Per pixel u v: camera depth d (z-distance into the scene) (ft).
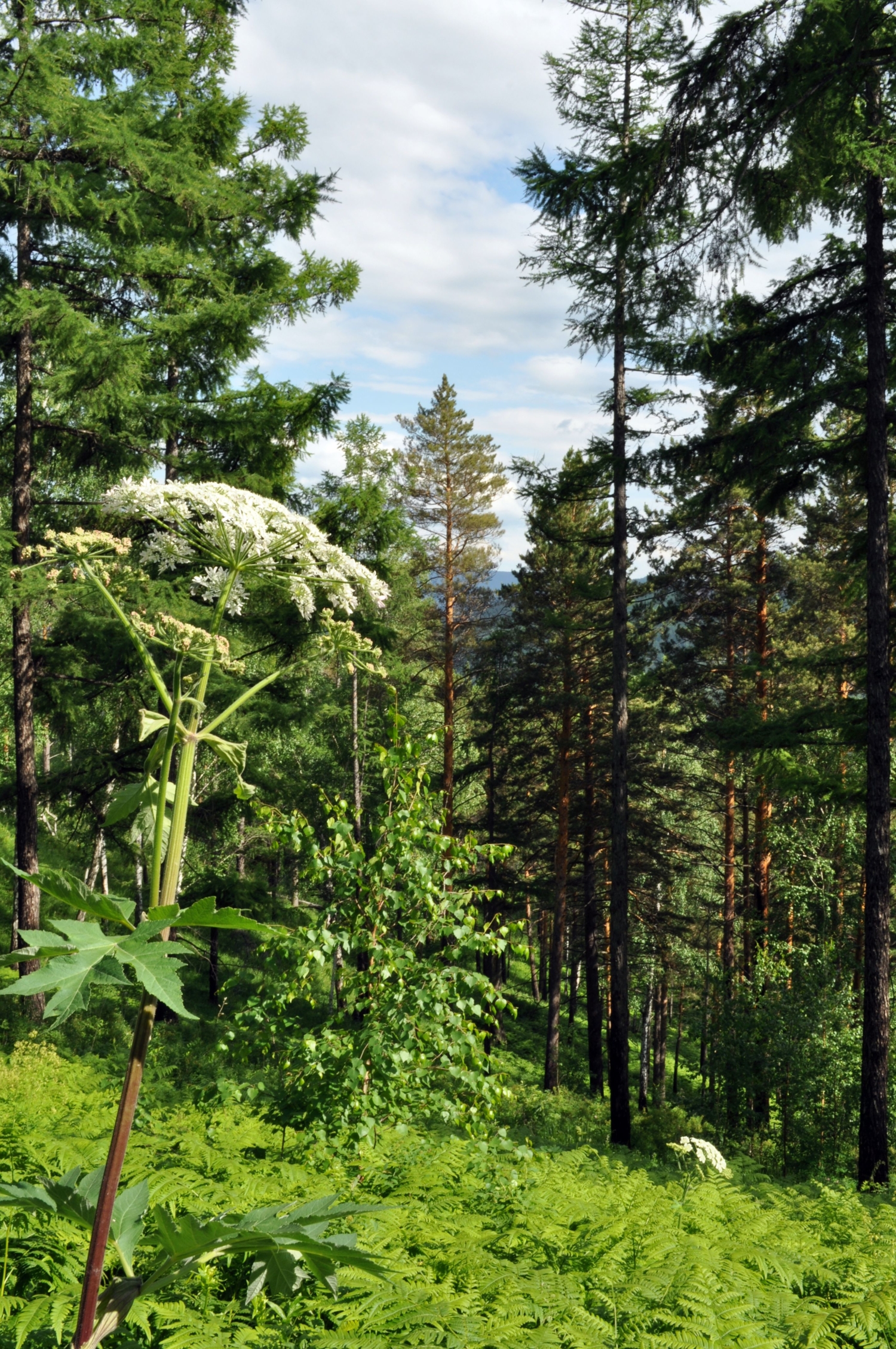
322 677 79.77
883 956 38.19
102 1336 5.45
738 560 77.61
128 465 45.75
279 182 49.14
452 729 83.25
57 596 39.29
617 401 52.70
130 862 64.28
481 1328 12.16
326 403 46.93
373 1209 5.86
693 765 99.19
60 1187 6.01
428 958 20.79
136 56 43.42
